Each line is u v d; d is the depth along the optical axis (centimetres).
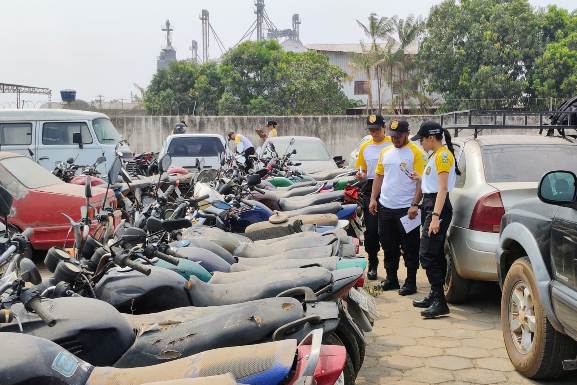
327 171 1210
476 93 3453
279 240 537
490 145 638
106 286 361
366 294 426
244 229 705
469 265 587
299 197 807
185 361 266
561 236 402
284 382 258
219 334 309
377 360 503
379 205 697
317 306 351
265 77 3831
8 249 281
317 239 510
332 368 265
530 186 572
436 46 3594
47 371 243
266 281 383
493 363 493
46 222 805
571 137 696
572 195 381
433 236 596
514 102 3422
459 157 664
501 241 493
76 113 1396
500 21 3509
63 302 308
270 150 1298
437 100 4075
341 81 3959
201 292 377
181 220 386
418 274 789
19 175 824
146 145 2431
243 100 3856
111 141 1438
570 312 386
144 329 315
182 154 1520
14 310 299
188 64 4209
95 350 297
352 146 2425
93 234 416
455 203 620
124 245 358
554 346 429
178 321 323
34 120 1371
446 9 3650
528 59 3531
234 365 260
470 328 577
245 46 3981
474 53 3544
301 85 3694
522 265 460
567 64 3347
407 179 673
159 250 367
